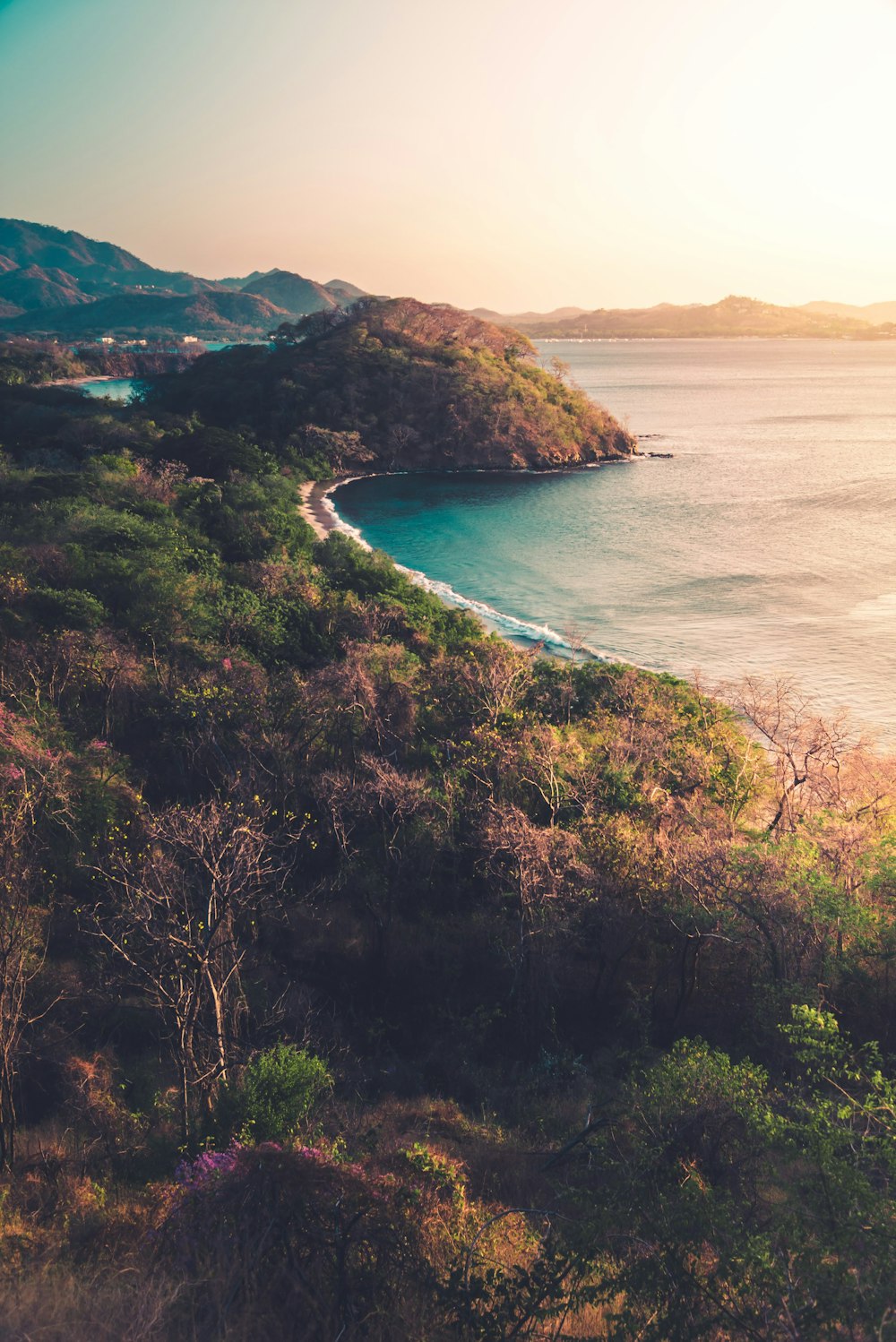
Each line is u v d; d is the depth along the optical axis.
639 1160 10.90
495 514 104.56
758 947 17.62
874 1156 9.48
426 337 178.75
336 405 146.00
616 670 36.28
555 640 57.72
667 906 18.89
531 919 18.95
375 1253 9.64
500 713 29.86
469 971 20.52
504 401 147.12
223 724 26.72
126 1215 11.30
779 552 80.94
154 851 18.42
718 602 65.50
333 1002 19.22
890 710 44.72
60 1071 15.05
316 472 130.00
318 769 25.61
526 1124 15.11
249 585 49.31
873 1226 8.34
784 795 25.28
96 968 17.55
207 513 72.12
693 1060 12.25
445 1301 8.99
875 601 64.00
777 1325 7.90
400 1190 10.41
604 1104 15.14
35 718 25.00
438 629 48.62
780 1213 9.22
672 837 21.41
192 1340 8.30
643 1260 8.77
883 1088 11.38
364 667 31.20
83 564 41.09
